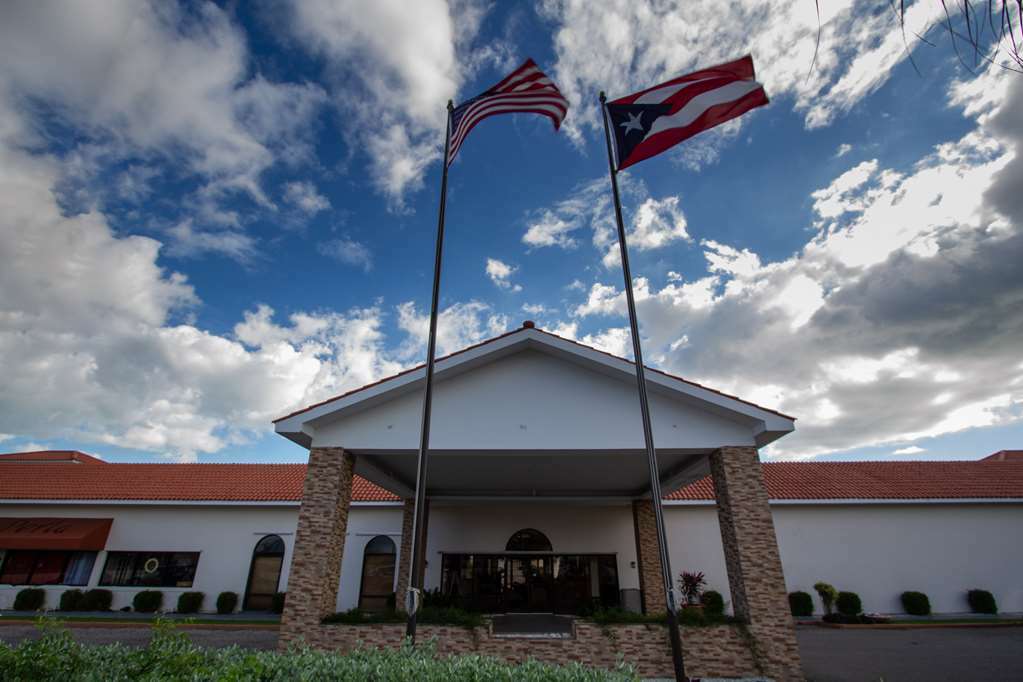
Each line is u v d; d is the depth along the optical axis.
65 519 24.02
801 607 21.48
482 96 11.91
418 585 9.30
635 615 12.49
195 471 27.91
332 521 12.95
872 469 26.91
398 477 18.34
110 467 28.56
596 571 22.77
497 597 22.44
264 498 23.92
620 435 13.42
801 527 23.05
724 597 21.92
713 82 10.87
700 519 23.17
